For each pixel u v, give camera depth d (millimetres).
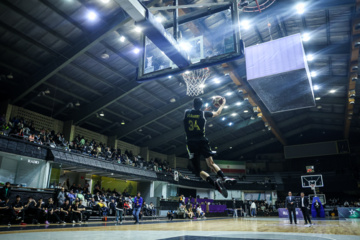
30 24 15898
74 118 25250
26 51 17734
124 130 29781
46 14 15531
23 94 20016
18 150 16859
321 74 27516
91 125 28266
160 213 27375
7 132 17078
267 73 14562
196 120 3988
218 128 37500
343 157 42938
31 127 20594
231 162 44938
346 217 23562
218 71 25031
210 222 18219
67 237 6922
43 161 18828
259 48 15273
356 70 23594
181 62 6984
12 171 18641
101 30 16828
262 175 44375
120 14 16203
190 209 26234
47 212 13641
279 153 47562
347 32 20906
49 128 24062
